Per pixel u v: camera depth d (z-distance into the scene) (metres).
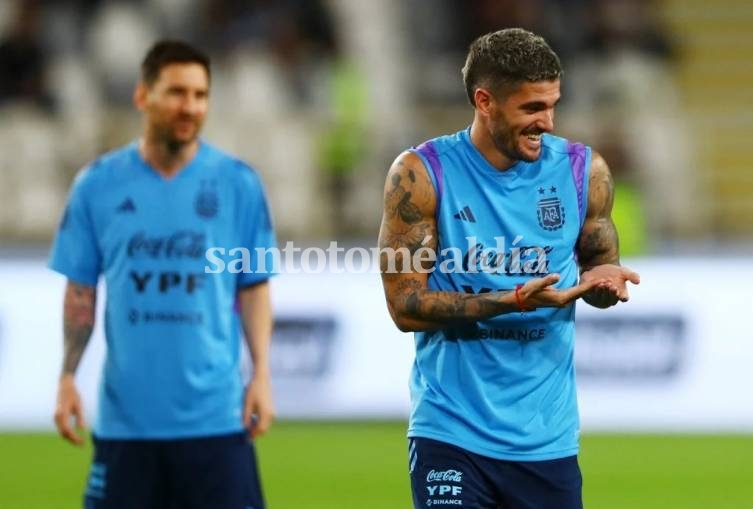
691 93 55.06
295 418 38.47
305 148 46.66
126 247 18.11
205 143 18.66
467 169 15.52
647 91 51.53
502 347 15.45
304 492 29.36
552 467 15.48
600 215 15.91
